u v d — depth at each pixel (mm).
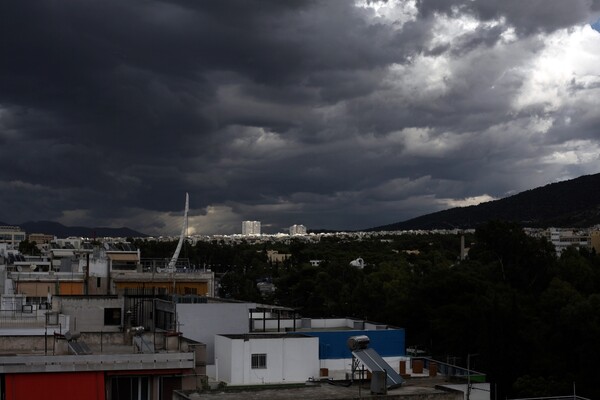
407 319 91500
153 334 44500
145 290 74562
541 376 74375
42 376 37531
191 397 31281
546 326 81875
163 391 39750
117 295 66188
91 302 61469
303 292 154250
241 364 47219
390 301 106875
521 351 78062
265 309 68000
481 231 117250
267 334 51281
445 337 82250
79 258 100062
